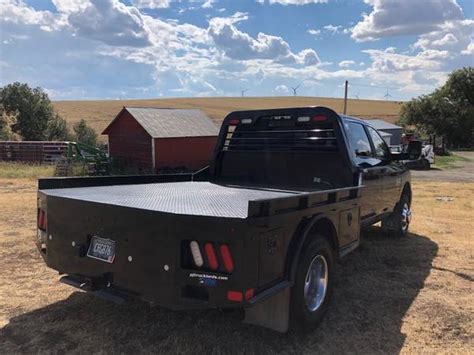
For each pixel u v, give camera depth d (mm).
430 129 66938
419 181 20438
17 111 40125
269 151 5969
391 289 5258
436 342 3975
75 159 23266
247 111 6152
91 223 3771
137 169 25938
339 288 5254
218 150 6418
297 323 3846
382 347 3855
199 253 3234
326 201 4133
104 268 3689
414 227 8797
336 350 3775
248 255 3139
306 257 3791
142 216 3418
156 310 4488
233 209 3656
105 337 3922
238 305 3135
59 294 4914
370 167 6109
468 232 8375
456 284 5465
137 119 25609
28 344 3793
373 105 125312
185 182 6309
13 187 15234
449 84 68000
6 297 4809
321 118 5535
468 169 29281
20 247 6707
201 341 3861
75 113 81938
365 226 5871
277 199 3365
